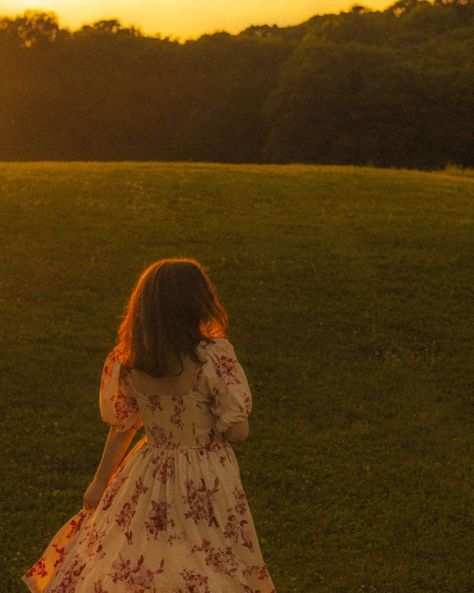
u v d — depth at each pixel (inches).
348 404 346.6
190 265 166.9
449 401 360.2
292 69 2635.3
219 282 468.4
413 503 270.4
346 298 459.5
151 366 161.6
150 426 167.5
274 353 391.9
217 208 608.1
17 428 300.8
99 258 492.1
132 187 657.0
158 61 3144.7
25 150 3134.8
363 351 404.2
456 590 220.8
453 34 3004.4
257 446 304.3
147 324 162.7
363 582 220.7
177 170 754.2
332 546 239.6
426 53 2694.4
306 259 510.6
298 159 2465.6
